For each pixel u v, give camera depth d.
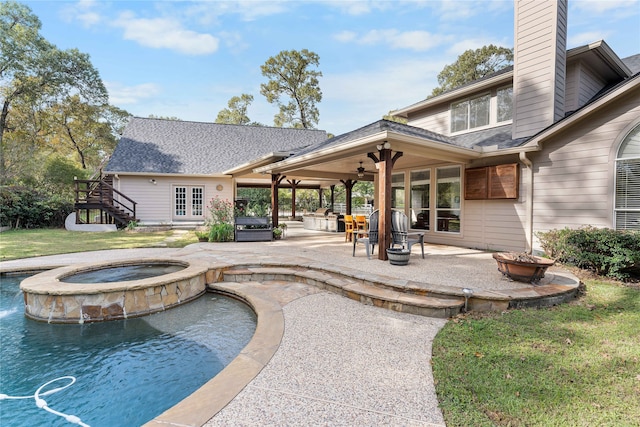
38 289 4.56
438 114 10.88
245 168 14.63
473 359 2.89
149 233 13.29
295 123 34.19
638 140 5.73
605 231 5.46
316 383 2.56
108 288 4.60
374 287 4.94
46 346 3.82
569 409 2.20
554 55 7.20
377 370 2.77
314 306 4.55
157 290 4.96
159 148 16.97
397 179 10.87
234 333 4.15
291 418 2.13
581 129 6.43
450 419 2.10
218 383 2.54
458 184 8.87
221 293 5.75
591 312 4.00
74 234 12.82
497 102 9.13
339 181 18.75
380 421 2.10
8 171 16.86
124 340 3.97
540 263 4.57
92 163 30.14
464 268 5.83
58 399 2.80
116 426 2.46
